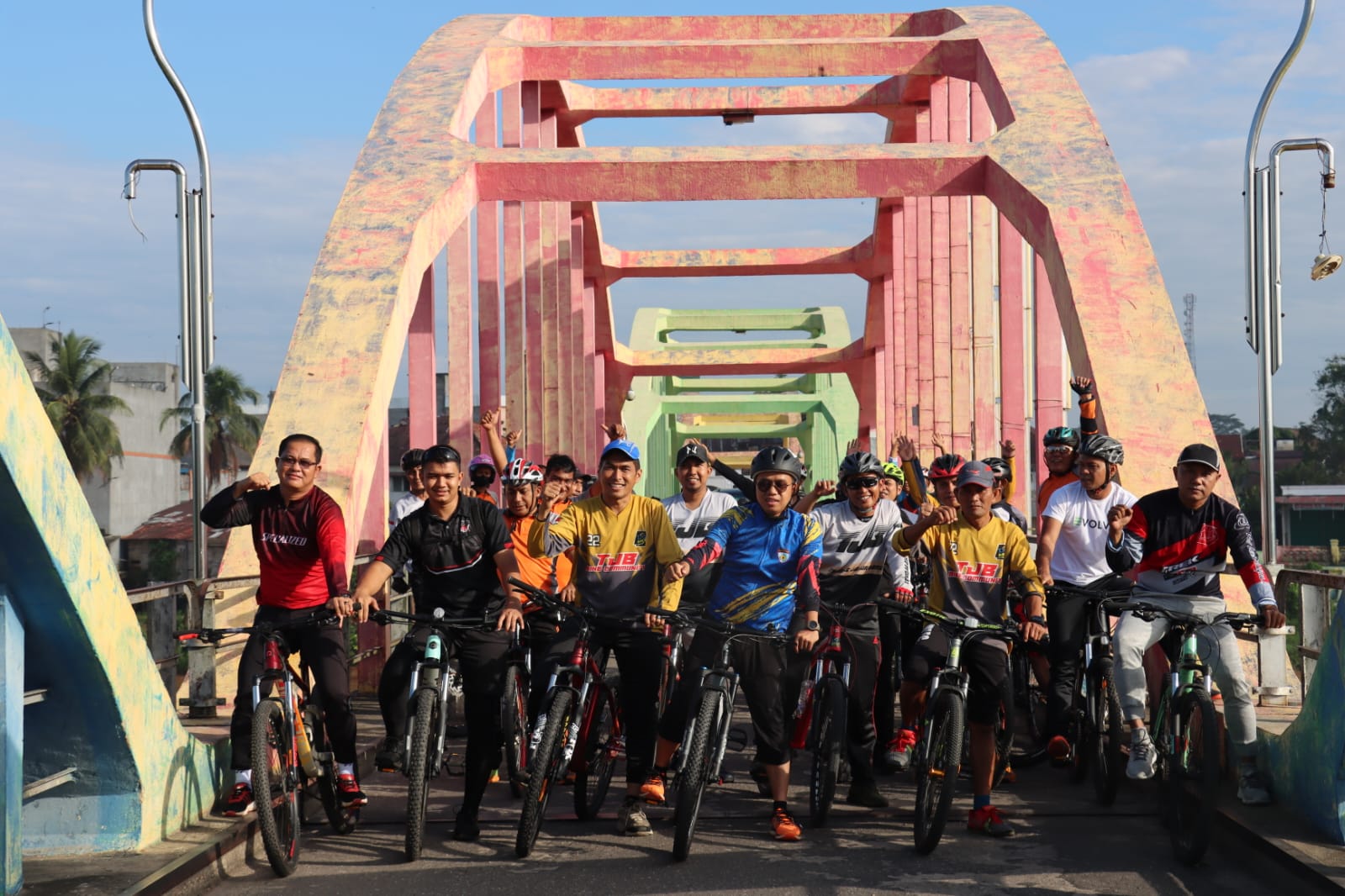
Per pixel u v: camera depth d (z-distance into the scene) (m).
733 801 6.80
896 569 7.12
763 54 14.44
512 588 5.79
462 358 14.66
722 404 44.31
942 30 15.69
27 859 5.12
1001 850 5.69
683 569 5.73
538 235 17.81
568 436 19.75
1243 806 5.88
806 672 6.45
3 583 4.63
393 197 11.53
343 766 6.03
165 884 4.85
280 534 5.84
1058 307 11.34
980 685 5.97
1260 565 5.86
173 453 53.84
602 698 6.40
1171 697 5.67
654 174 12.32
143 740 5.27
